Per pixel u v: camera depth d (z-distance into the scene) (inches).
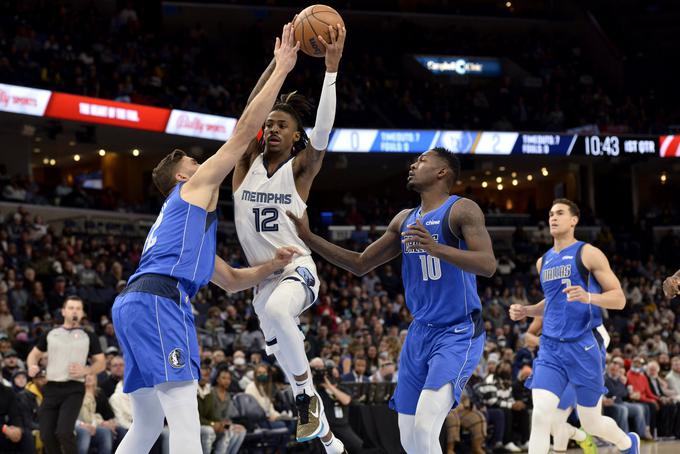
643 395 571.5
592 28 1302.9
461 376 190.5
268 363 474.9
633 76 1272.1
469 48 1232.8
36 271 611.5
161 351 165.3
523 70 1236.5
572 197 1200.8
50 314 564.1
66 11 934.4
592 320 259.0
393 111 1056.8
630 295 872.9
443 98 1123.9
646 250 1066.7
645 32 1325.0
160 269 170.6
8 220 709.9
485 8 1304.1
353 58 1176.2
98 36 927.7
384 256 208.1
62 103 740.7
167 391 167.2
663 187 1268.5
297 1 1200.2
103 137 895.1
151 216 874.8
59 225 782.5
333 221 981.2
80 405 321.1
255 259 200.4
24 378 385.1
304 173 197.0
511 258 957.8
